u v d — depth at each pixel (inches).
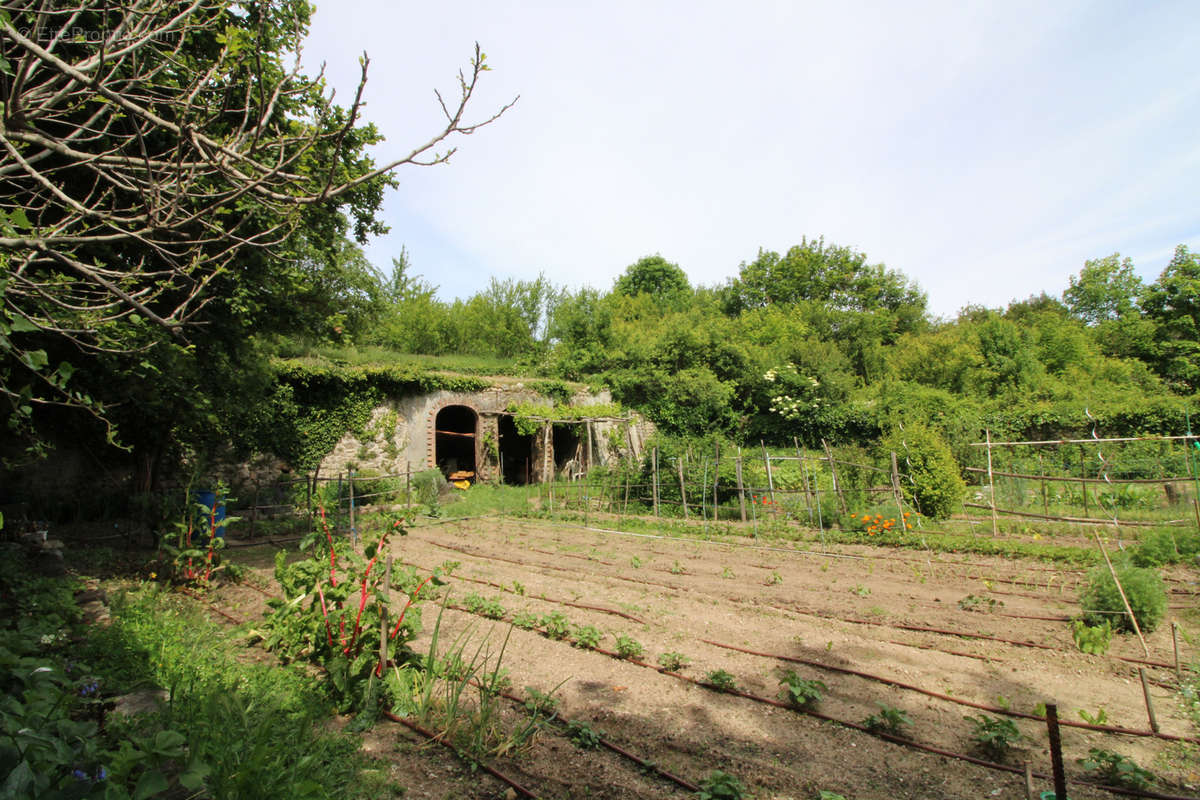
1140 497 573.3
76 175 256.1
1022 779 147.5
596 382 986.7
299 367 636.7
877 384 1002.1
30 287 134.2
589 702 185.0
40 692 112.5
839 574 358.6
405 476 676.7
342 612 189.8
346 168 288.7
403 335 1153.4
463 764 148.5
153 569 327.6
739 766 151.3
